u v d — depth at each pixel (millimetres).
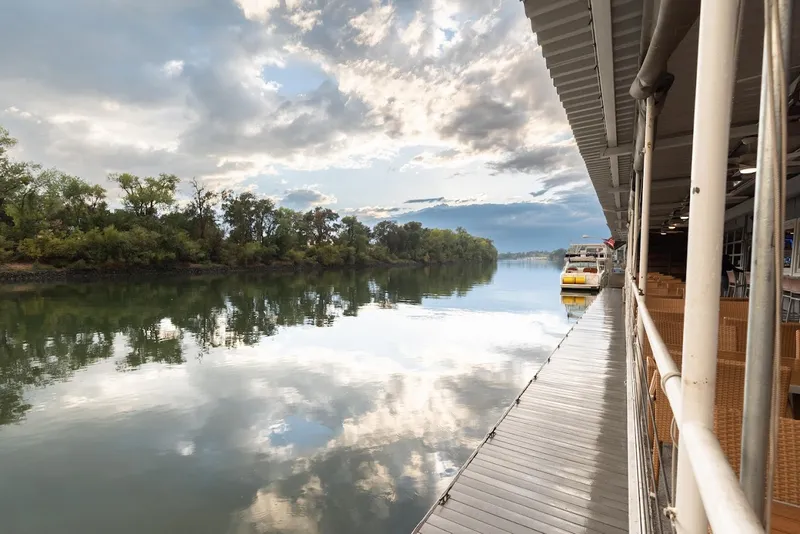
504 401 7055
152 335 13320
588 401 4230
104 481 4734
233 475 4812
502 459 3119
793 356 3248
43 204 40219
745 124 4020
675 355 2273
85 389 7992
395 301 22922
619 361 5742
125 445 5613
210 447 5523
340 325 15000
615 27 3076
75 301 22469
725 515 425
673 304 4789
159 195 46688
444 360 9883
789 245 6773
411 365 9477
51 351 11180
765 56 554
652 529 1291
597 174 8148
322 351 10898
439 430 5918
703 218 759
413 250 88688
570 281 23094
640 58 3160
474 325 14844
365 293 27766
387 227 87750
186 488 4559
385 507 4172
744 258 9523
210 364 9711
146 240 41562
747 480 600
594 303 12352
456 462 5023
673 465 1147
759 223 577
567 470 2961
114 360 10180
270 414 6617
